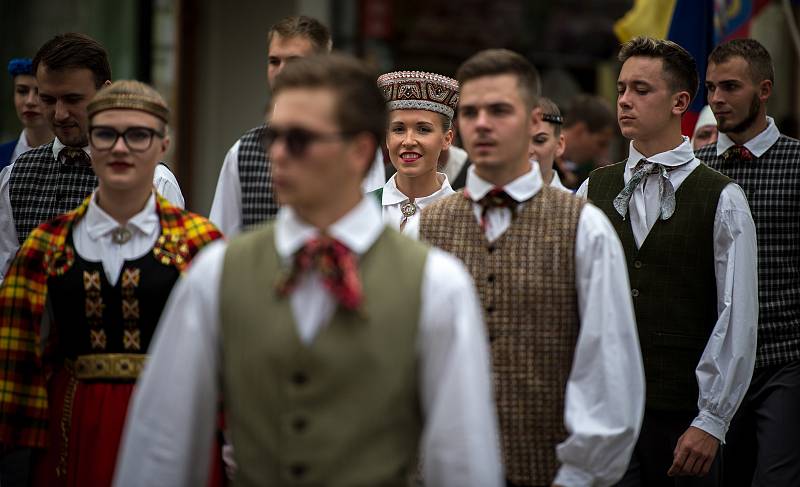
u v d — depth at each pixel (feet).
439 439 15.49
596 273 19.92
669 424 26.30
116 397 21.40
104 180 21.57
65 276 21.65
